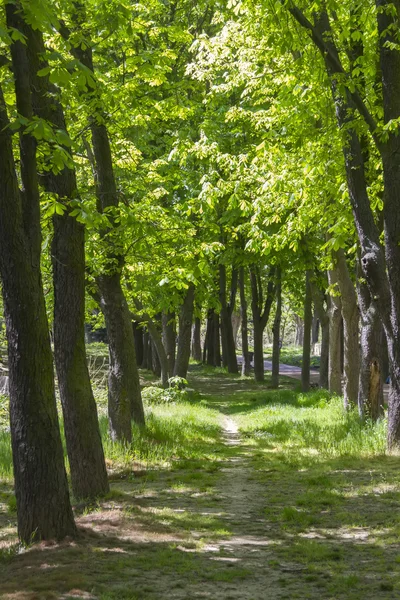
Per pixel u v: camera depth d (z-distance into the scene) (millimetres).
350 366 19906
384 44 11141
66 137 6625
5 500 10141
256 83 16594
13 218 6930
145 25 13516
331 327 24828
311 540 7367
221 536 7535
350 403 19891
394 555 6664
